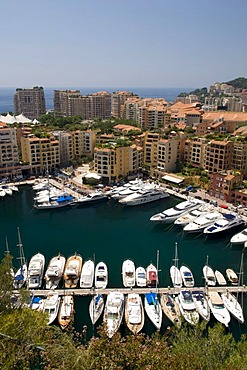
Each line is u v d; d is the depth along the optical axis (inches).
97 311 2235.5
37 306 2283.5
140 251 3316.9
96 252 3289.9
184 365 921.5
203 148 5728.3
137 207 4734.3
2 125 6107.3
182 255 3233.3
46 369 821.2
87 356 878.4
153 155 6250.0
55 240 3595.0
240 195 4505.4
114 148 5679.1
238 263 3093.0
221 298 2432.3
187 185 5452.8
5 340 844.0
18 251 3321.9
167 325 2198.6
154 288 2583.7
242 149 5132.9
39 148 6279.5
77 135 7130.9
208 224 3814.0
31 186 5753.0
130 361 880.3
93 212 4534.9
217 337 1195.3
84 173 6392.7
